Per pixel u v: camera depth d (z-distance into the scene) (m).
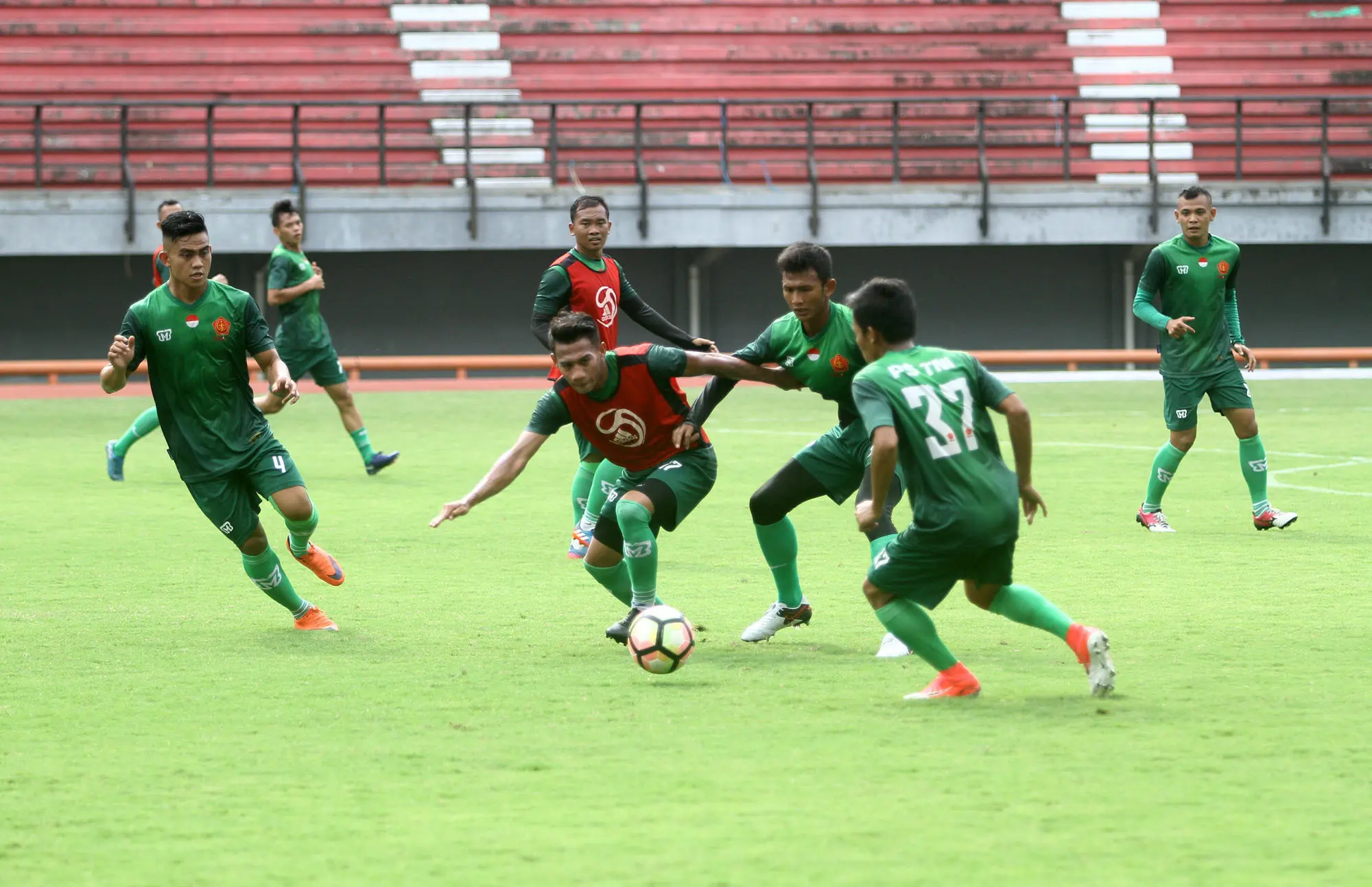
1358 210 81.56
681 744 15.57
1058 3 97.00
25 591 25.45
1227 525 32.28
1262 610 22.94
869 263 86.00
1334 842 12.41
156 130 86.06
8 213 74.94
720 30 94.31
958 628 21.77
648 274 85.12
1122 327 87.00
